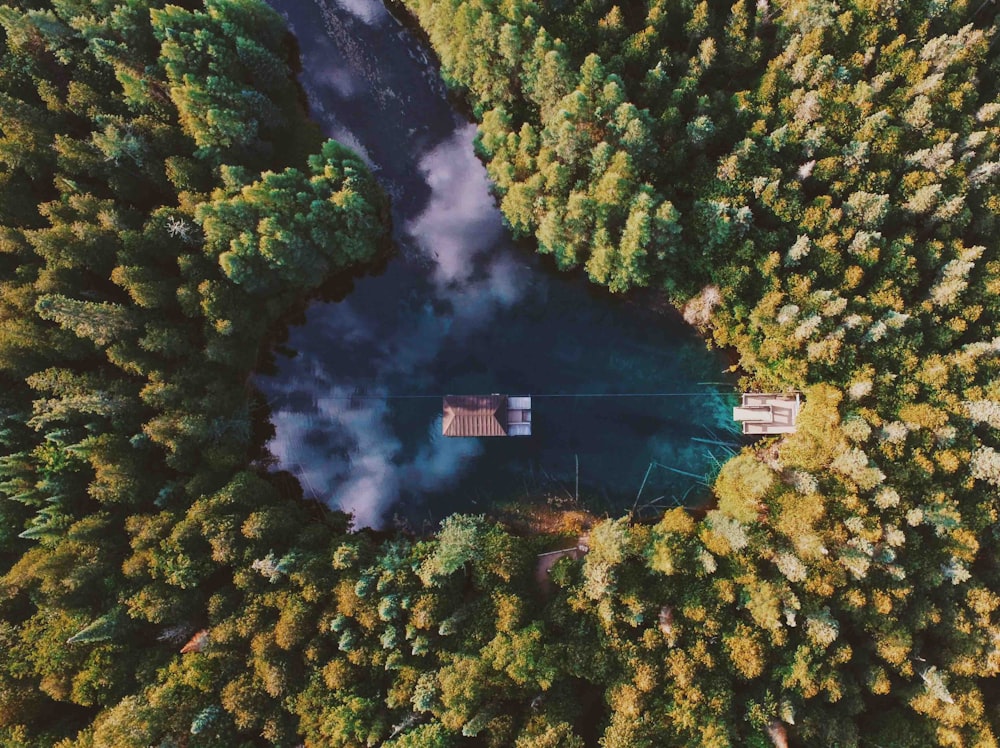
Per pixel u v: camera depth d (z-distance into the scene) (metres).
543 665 38.00
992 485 40.09
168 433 41.09
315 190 42.44
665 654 38.53
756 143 40.59
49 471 40.09
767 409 45.72
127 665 38.47
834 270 40.66
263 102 44.31
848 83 40.56
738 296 42.81
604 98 39.38
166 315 43.47
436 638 39.97
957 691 38.66
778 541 40.06
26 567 38.25
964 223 40.34
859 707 38.66
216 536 39.94
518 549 43.69
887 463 39.50
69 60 41.44
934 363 39.25
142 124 41.59
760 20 41.28
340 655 39.56
